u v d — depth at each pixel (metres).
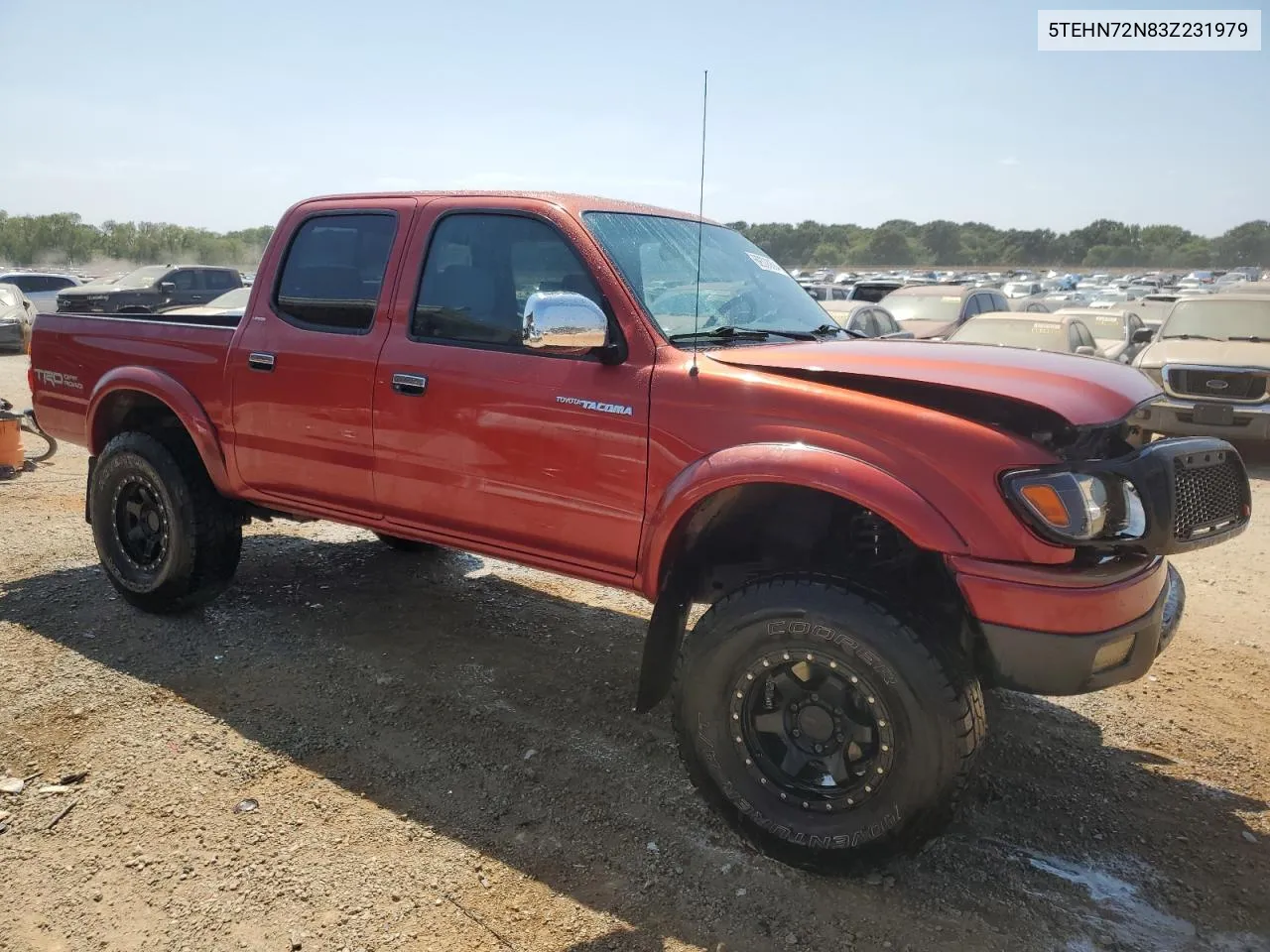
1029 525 2.59
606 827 3.10
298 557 5.83
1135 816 3.23
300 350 4.00
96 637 4.49
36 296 23.53
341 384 3.87
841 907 2.73
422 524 3.80
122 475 4.63
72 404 5.02
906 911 2.72
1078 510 2.58
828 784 2.83
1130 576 2.69
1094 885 2.86
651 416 3.09
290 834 3.00
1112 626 2.59
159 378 4.49
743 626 2.84
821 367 2.96
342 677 4.15
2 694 3.86
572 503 3.31
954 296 16.22
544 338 2.92
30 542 5.95
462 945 2.54
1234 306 10.80
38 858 2.85
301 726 3.70
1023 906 2.75
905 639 2.62
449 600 5.17
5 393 13.35
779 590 2.80
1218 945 2.61
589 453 3.23
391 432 3.74
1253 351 9.58
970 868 2.92
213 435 4.35
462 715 3.84
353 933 2.57
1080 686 2.60
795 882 2.84
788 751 2.89
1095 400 2.79
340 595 5.18
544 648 4.57
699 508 3.05
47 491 7.42
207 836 2.97
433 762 3.48
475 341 3.56
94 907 2.64
